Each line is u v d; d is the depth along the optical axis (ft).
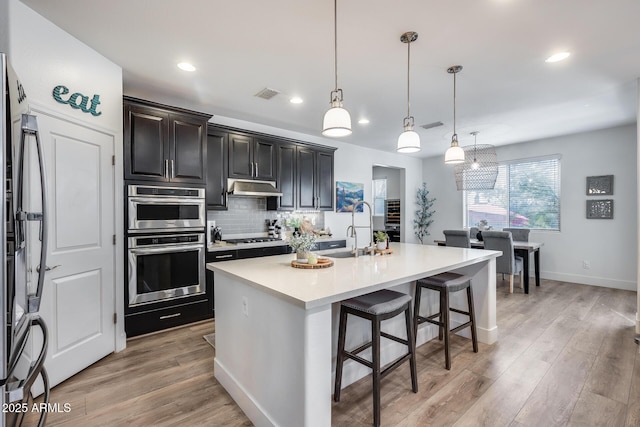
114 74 9.08
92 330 8.39
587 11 6.74
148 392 7.20
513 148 19.92
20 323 4.67
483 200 21.77
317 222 18.39
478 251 10.31
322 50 8.45
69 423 6.09
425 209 24.68
